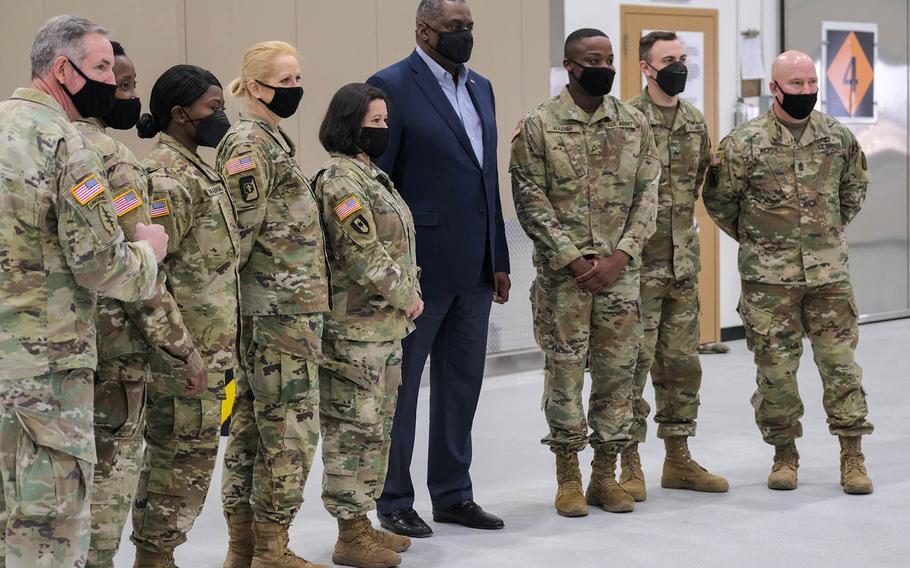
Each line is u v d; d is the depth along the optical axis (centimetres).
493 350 768
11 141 250
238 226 334
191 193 313
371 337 365
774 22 913
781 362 461
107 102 268
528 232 434
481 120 431
